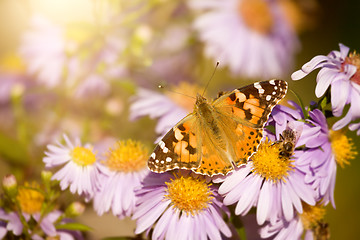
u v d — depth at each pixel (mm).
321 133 388
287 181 383
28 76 523
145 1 516
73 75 503
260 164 384
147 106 478
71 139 474
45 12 515
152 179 397
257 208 379
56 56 509
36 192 411
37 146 478
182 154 389
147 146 439
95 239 470
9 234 399
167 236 382
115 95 510
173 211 386
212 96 518
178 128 394
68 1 509
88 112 499
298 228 401
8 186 394
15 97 481
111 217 489
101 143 475
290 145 379
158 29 529
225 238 397
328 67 386
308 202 379
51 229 401
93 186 400
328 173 386
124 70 510
